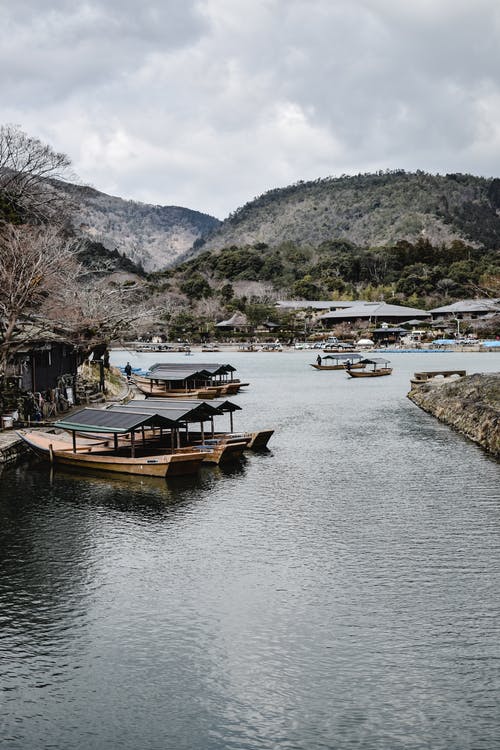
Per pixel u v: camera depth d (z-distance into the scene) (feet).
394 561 61.21
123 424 94.58
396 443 121.60
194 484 89.92
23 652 45.42
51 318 143.84
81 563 60.85
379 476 94.73
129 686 41.63
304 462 104.53
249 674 42.70
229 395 211.82
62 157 181.88
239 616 50.26
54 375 155.12
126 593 54.39
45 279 126.00
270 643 46.34
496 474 95.81
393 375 293.43
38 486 88.58
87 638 47.19
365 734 37.17
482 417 126.93
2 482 90.79
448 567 59.62
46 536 68.44
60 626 48.91
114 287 248.32
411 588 55.16
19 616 50.47
